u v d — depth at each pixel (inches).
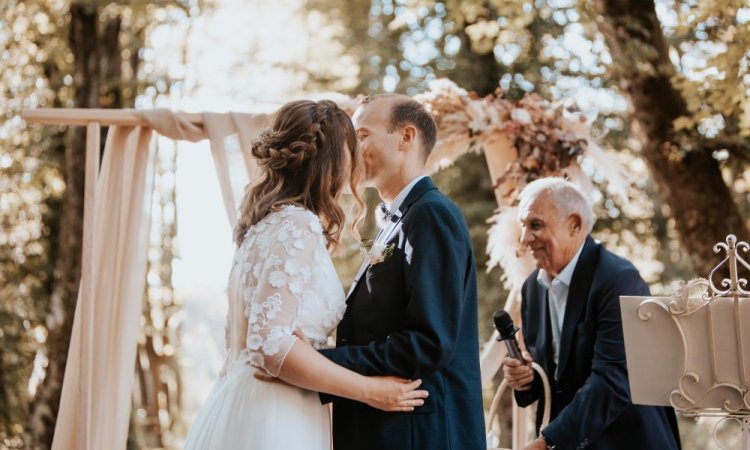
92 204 143.3
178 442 494.3
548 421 122.7
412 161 100.7
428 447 91.4
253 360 89.4
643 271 346.6
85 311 139.9
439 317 89.5
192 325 614.2
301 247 89.7
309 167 94.3
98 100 316.5
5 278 336.2
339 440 95.6
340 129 96.0
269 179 96.0
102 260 144.9
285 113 96.7
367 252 95.5
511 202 156.0
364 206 97.4
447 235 92.4
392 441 91.3
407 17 307.3
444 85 158.1
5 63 338.0
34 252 340.8
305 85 406.0
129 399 143.9
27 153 338.6
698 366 98.1
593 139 160.6
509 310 153.7
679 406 98.7
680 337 99.0
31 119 143.9
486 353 154.1
